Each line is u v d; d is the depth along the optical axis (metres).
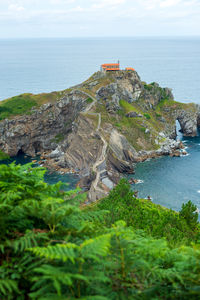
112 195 46.91
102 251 5.68
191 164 121.19
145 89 183.75
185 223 38.06
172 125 173.00
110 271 6.38
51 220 6.72
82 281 5.71
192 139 166.25
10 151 148.62
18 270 6.01
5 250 6.55
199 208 84.06
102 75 179.12
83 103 158.62
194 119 174.75
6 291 5.74
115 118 152.38
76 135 138.62
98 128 136.12
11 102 163.12
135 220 29.42
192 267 6.53
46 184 9.38
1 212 7.05
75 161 129.38
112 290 6.02
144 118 160.00
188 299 5.87
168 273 6.46
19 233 6.84
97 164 113.56
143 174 113.00
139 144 140.38
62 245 5.55
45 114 157.88
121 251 6.51
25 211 6.93
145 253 7.03
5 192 8.12
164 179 106.69
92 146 126.62
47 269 5.12
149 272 6.70
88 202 99.50
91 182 111.31
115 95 162.88
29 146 154.38
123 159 128.25
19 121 150.50
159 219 34.25
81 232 6.73
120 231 6.98
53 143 158.25
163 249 7.80
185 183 102.31
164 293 6.21
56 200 7.26
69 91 169.00
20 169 9.66
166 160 127.94
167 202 89.00
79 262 5.61
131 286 6.04
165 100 190.88
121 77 177.88
